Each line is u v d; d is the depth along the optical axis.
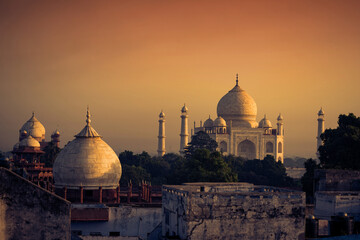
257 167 167.50
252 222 47.81
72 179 91.25
